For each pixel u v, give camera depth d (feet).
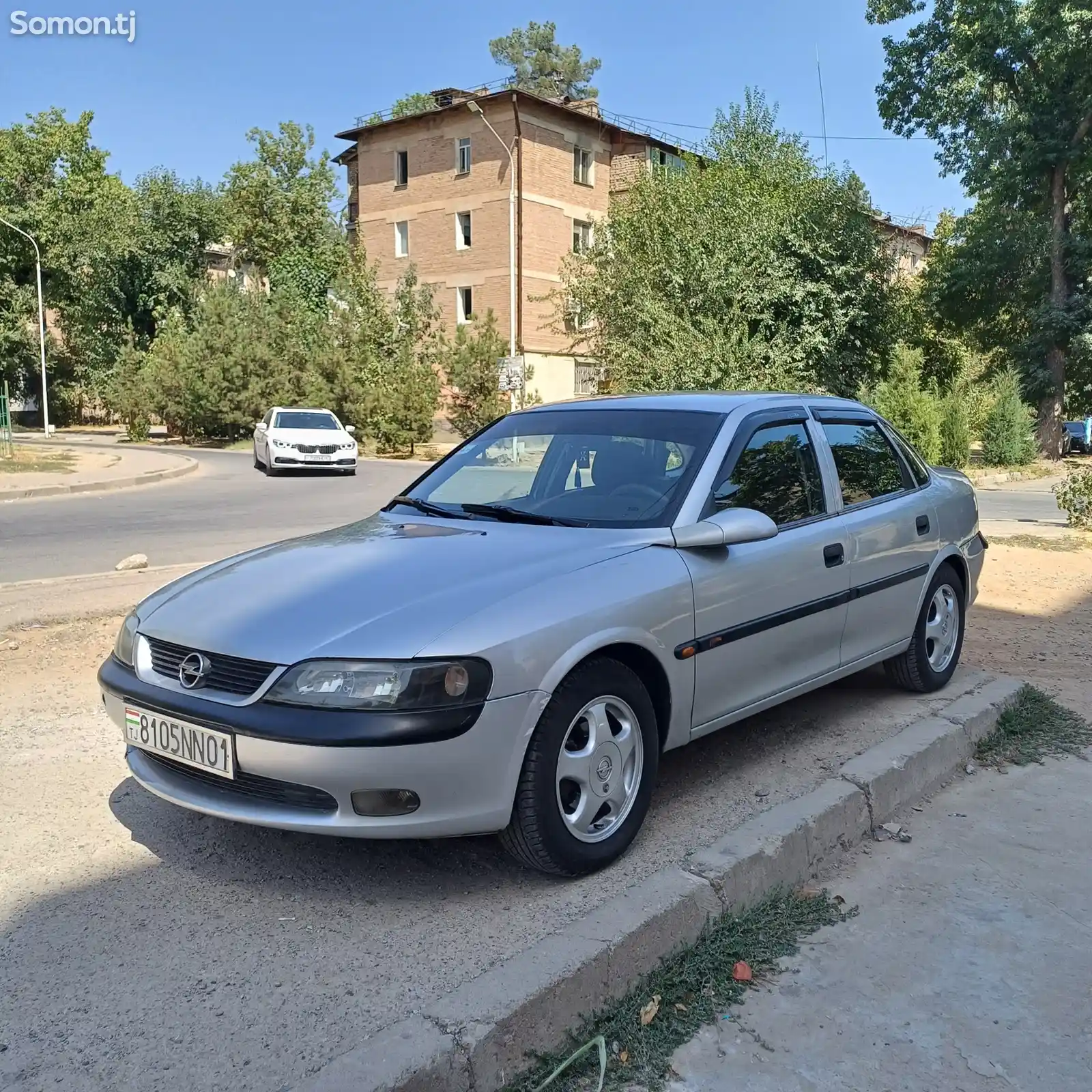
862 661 15.30
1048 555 33.68
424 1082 7.34
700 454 13.10
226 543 35.68
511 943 9.45
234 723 9.61
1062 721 16.61
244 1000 8.55
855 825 12.33
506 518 13.19
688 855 10.66
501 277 115.65
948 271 97.86
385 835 9.52
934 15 91.97
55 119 150.10
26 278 149.89
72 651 19.74
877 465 16.57
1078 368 98.02
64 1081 7.56
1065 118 88.74
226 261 176.24
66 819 12.22
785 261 74.33
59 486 55.72
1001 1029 8.80
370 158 126.41
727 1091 7.97
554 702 10.14
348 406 103.04
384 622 9.86
